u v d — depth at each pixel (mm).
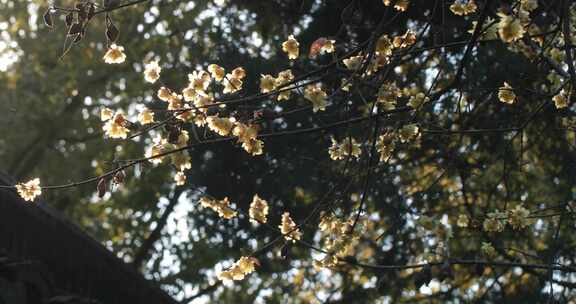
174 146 5383
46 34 22766
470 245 12328
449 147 10711
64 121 23250
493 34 5523
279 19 12352
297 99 10867
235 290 20906
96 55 22297
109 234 23406
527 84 10188
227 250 15781
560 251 10836
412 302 13789
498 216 6391
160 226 21469
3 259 8539
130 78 22344
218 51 13273
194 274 20500
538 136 11391
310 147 11992
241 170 13148
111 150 23219
